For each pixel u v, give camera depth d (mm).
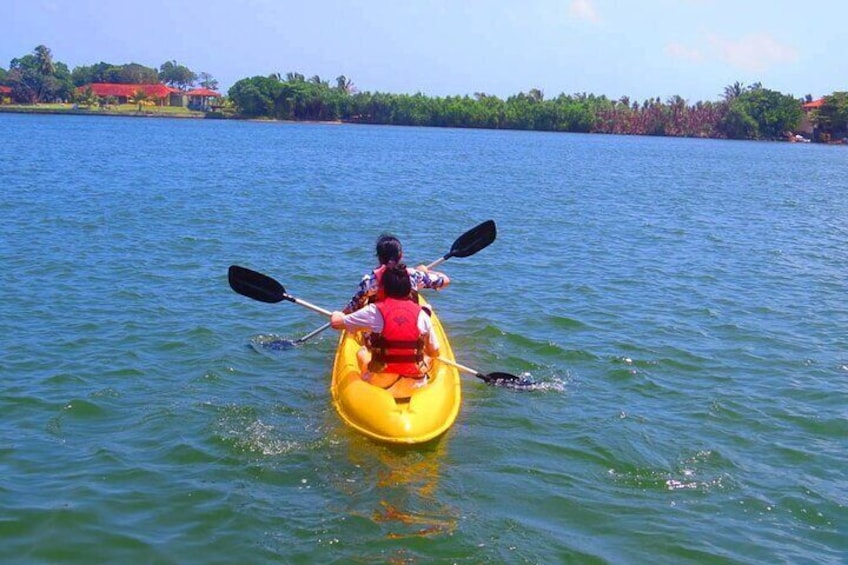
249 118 133625
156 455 6211
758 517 5531
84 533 5121
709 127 129875
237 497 5613
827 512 5602
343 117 134875
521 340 9312
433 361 7508
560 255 14859
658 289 12156
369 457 6219
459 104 131500
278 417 6961
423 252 15188
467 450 6414
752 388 7957
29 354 8328
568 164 45969
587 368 8445
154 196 21625
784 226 20234
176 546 5027
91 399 7230
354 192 25203
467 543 5105
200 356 8469
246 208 19938
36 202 19391
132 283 11461
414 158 46062
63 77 151750
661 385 7980
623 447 6523
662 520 5449
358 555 4980
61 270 12070
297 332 9469
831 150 93938
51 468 5949
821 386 8031
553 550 5055
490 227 9836
